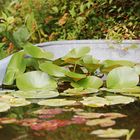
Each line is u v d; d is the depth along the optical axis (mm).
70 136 1179
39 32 3027
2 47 2842
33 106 1602
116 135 1171
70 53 2201
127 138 1132
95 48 2562
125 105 1593
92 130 1234
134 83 1976
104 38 2895
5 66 2236
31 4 3125
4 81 2209
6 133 1226
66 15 2916
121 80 1992
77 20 2912
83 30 2939
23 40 2852
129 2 2869
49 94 1828
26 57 2303
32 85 1988
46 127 1284
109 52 2547
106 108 1545
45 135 1196
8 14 3320
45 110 1524
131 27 2836
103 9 2938
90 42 2568
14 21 3119
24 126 1303
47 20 3014
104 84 2139
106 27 2869
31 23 3008
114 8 2842
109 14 2920
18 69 2209
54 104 1627
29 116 1436
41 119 1388
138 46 2500
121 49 2525
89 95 1814
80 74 2043
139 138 1145
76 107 1569
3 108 1567
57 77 2047
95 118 1385
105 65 2129
